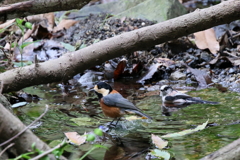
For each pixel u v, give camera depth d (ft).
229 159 17.85
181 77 42.86
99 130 16.63
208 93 37.22
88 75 44.29
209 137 25.45
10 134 17.31
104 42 31.86
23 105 34.47
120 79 44.16
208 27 31.35
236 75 42.19
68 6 30.25
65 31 54.13
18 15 29.32
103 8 60.39
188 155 22.54
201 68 45.03
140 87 40.88
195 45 50.39
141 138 26.22
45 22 55.88
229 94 36.50
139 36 31.50
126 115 32.48
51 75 31.04
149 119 30.63
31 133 17.87
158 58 47.37
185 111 32.19
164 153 22.84
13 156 18.35
